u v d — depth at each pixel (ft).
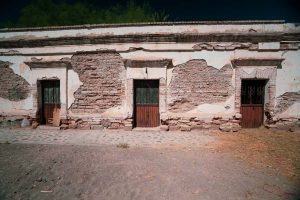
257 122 32.48
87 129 32.71
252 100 32.42
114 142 25.91
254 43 30.91
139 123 33.17
